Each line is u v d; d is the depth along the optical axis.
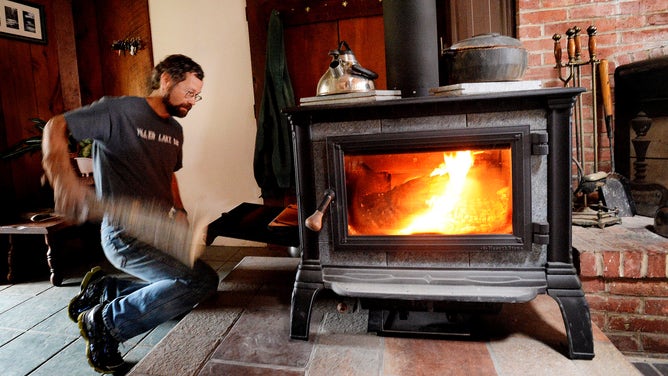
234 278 1.98
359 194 1.41
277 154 2.98
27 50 3.18
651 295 1.54
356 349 1.30
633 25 2.00
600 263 1.52
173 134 1.76
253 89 3.19
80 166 2.73
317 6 2.99
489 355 1.24
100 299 1.85
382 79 2.98
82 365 1.68
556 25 2.08
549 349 1.26
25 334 1.94
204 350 1.34
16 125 3.11
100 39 3.45
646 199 1.96
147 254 1.58
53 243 2.56
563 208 1.19
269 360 1.26
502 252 1.26
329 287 1.33
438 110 1.23
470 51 1.31
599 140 2.10
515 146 1.20
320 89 1.41
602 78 2.00
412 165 1.37
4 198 3.01
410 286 1.25
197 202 3.40
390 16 1.66
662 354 1.55
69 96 3.47
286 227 1.75
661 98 1.84
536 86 1.27
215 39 3.22
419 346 1.30
